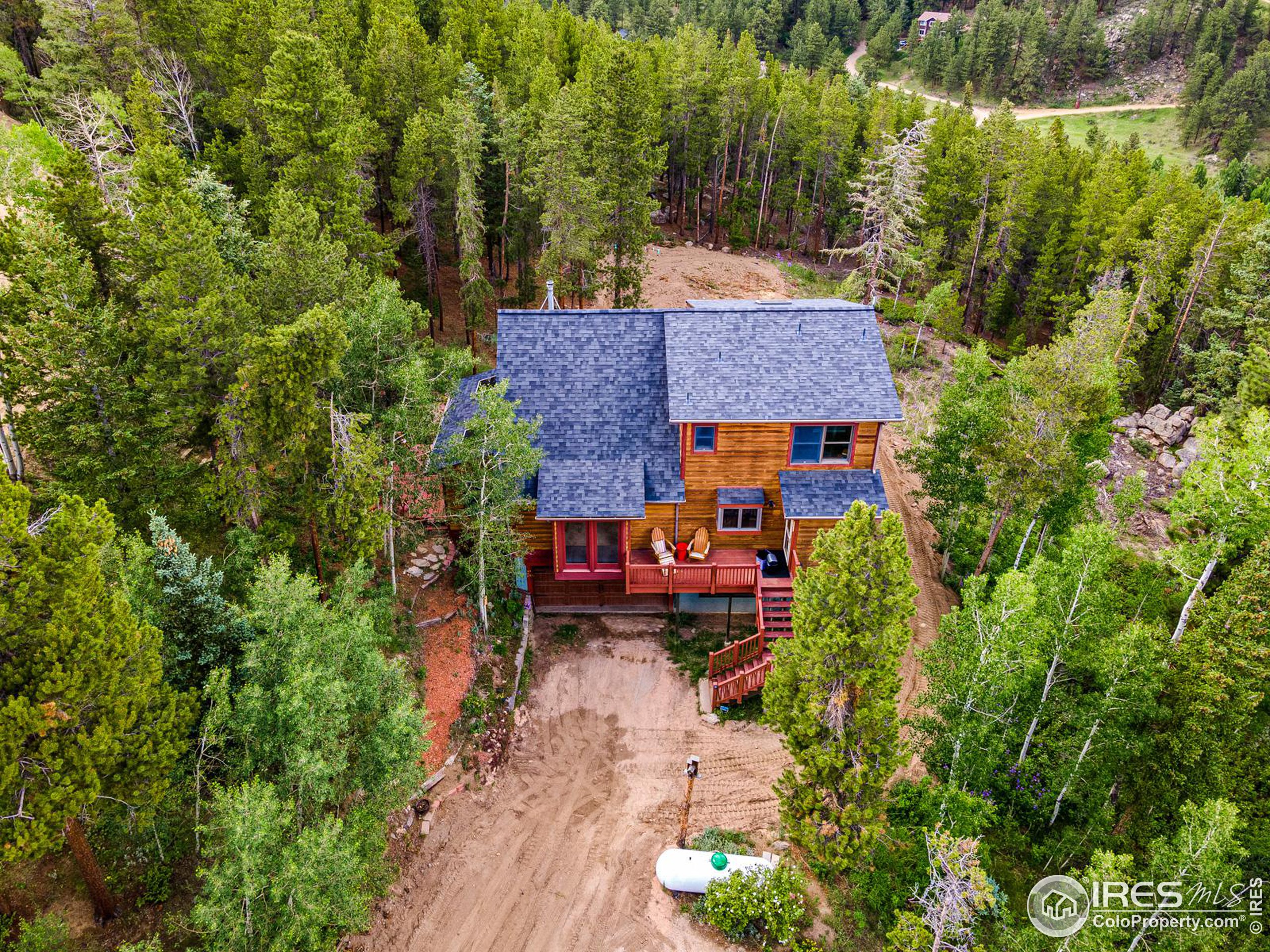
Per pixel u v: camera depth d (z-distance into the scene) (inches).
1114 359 1867.6
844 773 809.5
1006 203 2373.3
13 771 552.1
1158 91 5344.5
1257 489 987.9
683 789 989.2
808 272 2859.3
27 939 615.5
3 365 892.6
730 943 823.7
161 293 917.2
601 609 1253.7
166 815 733.9
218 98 1902.1
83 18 1854.1
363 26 2228.1
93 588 615.2
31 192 1347.2
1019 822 1018.7
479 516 1032.2
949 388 1397.6
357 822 685.9
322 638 706.8
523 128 1937.7
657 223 3137.3
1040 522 1370.6
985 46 5457.7
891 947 788.6
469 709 1010.7
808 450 1178.6
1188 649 919.0
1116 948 804.6
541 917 831.7
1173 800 904.3
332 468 934.4
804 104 2918.3
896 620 765.3
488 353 1865.2
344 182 1391.5
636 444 1202.0
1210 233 2033.7
